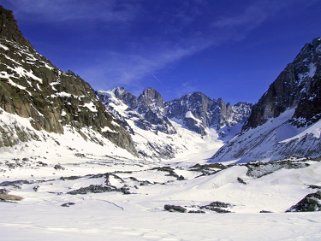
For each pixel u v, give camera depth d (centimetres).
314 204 2955
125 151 15300
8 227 1617
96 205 3256
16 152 9788
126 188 4512
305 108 15438
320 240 1672
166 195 3881
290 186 4119
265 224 2081
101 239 1475
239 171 4569
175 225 2002
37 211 2517
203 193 3956
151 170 6556
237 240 1664
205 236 1725
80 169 7962
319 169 4450
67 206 3166
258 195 3869
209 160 19738
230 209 3212
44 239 1373
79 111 14988
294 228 1967
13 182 5497
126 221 2081
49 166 7944
